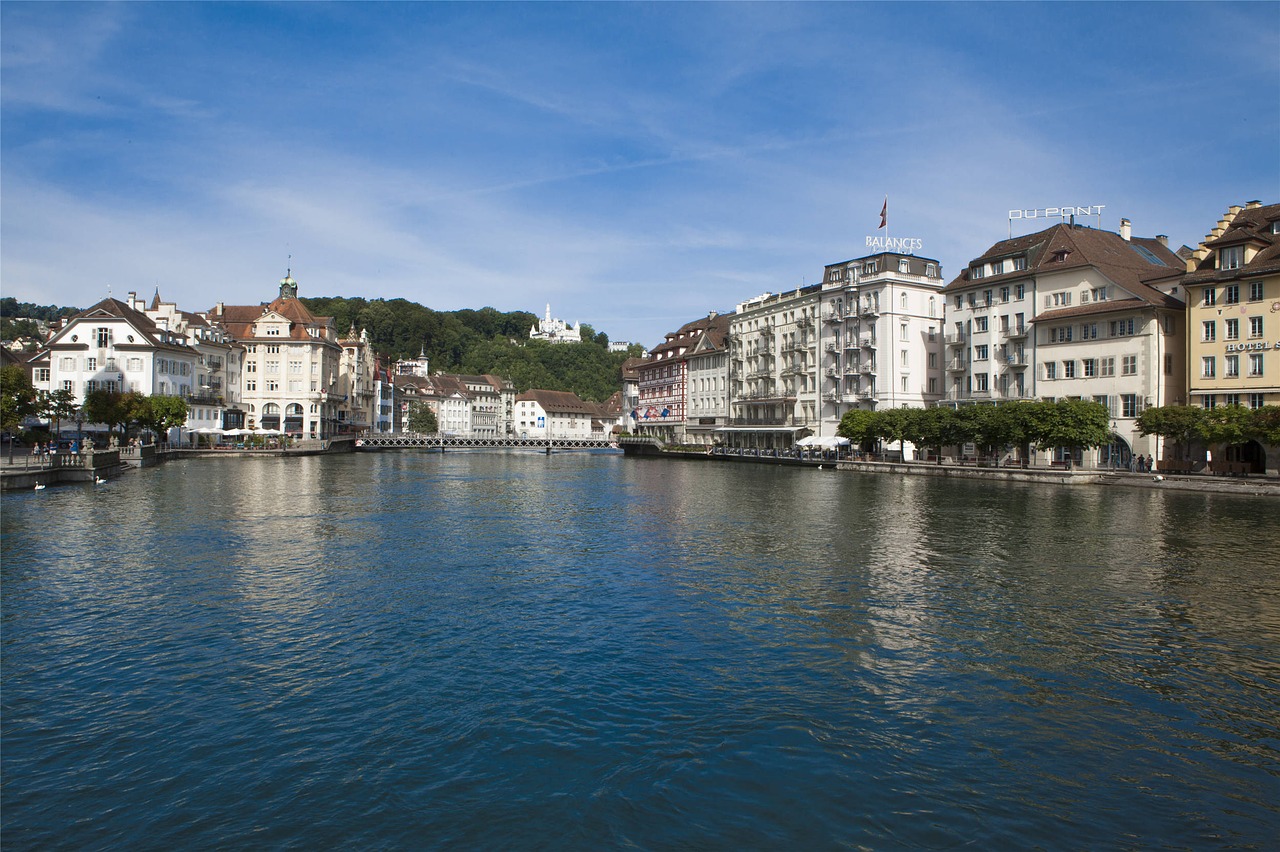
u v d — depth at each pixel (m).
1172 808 11.81
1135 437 69.88
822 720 14.78
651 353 165.50
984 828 11.26
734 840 11.00
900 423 82.38
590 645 19.12
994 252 88.75
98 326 106.56
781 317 117.75
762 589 24.92
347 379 161.00
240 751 13.52
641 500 53.44
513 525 39.97
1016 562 29.09
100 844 10.89
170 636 19.70
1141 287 72.38
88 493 52.50
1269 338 61.72
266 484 62.88
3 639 19.36
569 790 12.28
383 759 13.25
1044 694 16.08
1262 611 22.06
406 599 23.56
